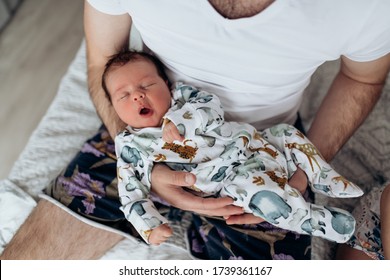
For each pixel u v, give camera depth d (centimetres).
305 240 96
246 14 77
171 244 103
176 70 94
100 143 107
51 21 196
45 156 118
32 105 176
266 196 85
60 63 185
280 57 83
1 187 112
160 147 90
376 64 90
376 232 95
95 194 100
